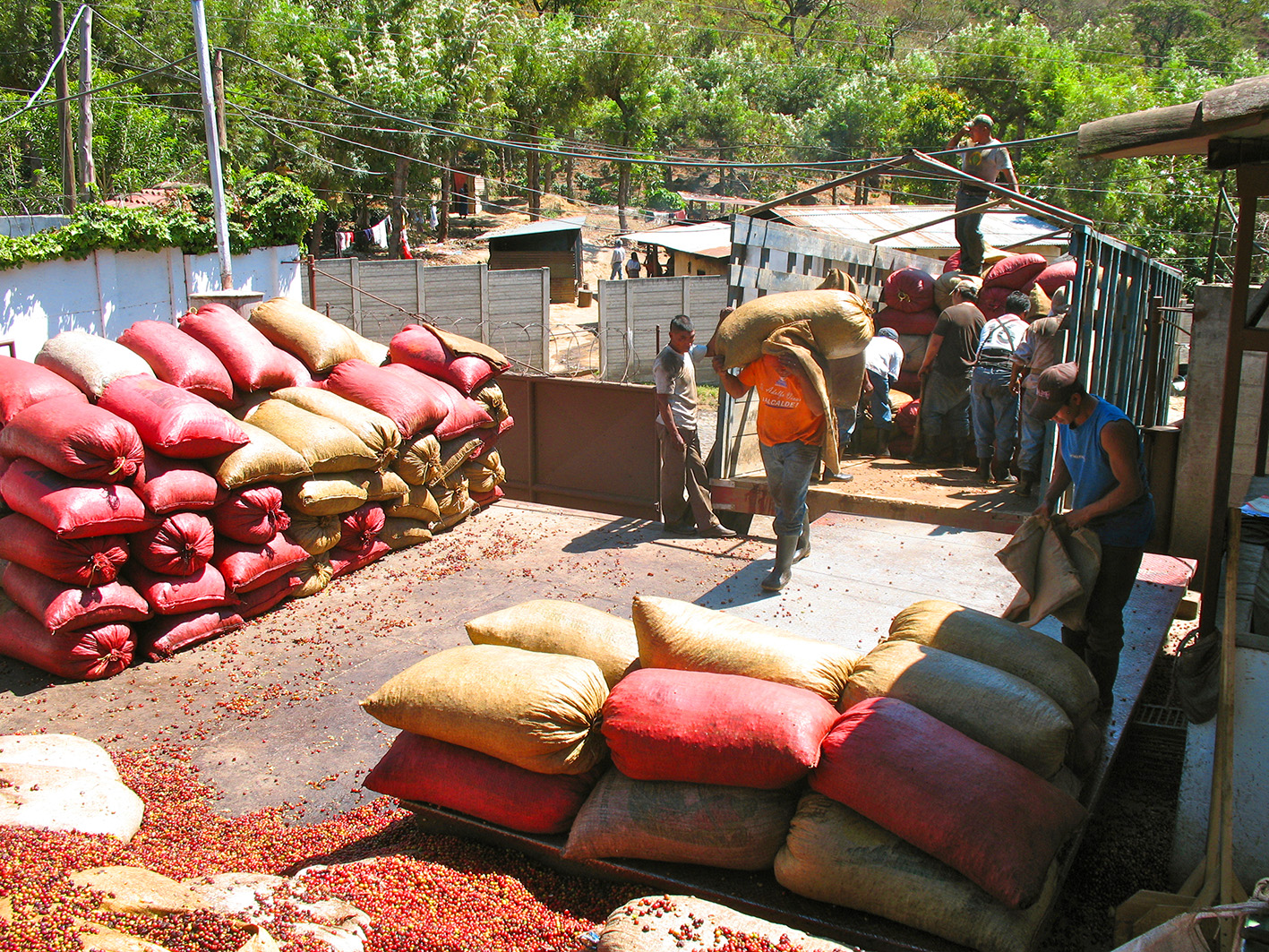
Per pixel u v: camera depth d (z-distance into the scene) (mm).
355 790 4211
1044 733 3000
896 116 40438
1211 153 3273
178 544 5434
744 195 42906
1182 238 24672
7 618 5281
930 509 7520
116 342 6117
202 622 5660
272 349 6691
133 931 2551
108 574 5133
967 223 10297
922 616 3711
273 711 4898
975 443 8773
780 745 2926
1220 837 2941
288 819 4004
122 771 4207
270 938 2600
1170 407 14047
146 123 27141
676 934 2621
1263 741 3094
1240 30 59781
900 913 2771
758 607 5629
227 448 5672
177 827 3818
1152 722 4297
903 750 2865
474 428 7902
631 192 43750
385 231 33250
